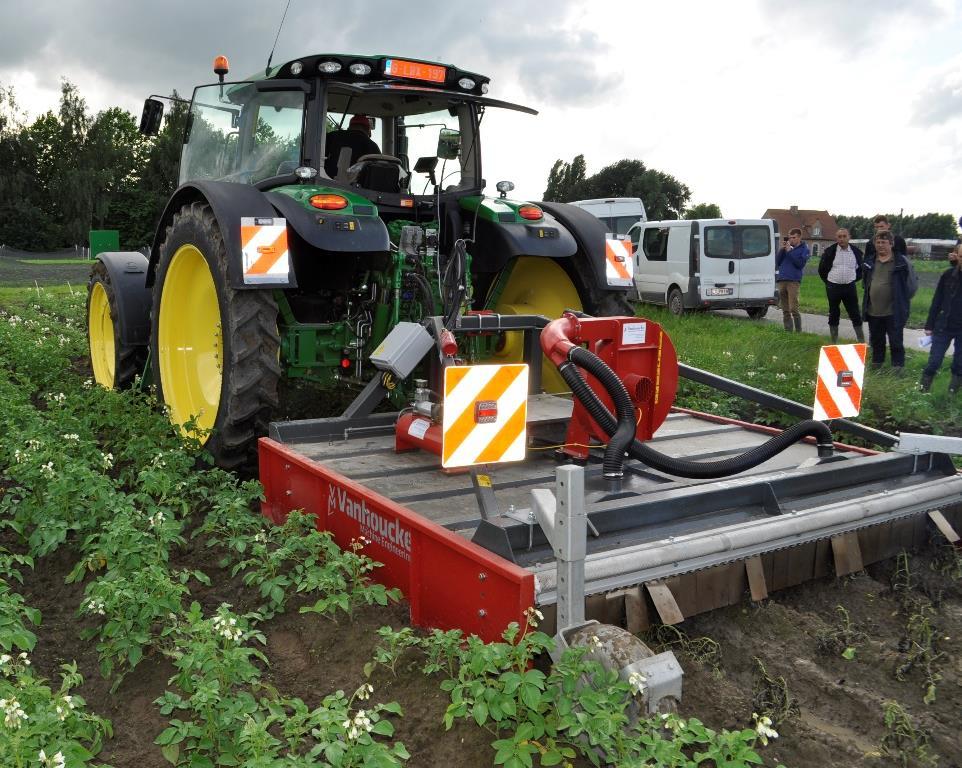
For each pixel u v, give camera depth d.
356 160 5.55
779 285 13.39
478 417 2.79
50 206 68.19
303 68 4.99
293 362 4.98
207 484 4.81
